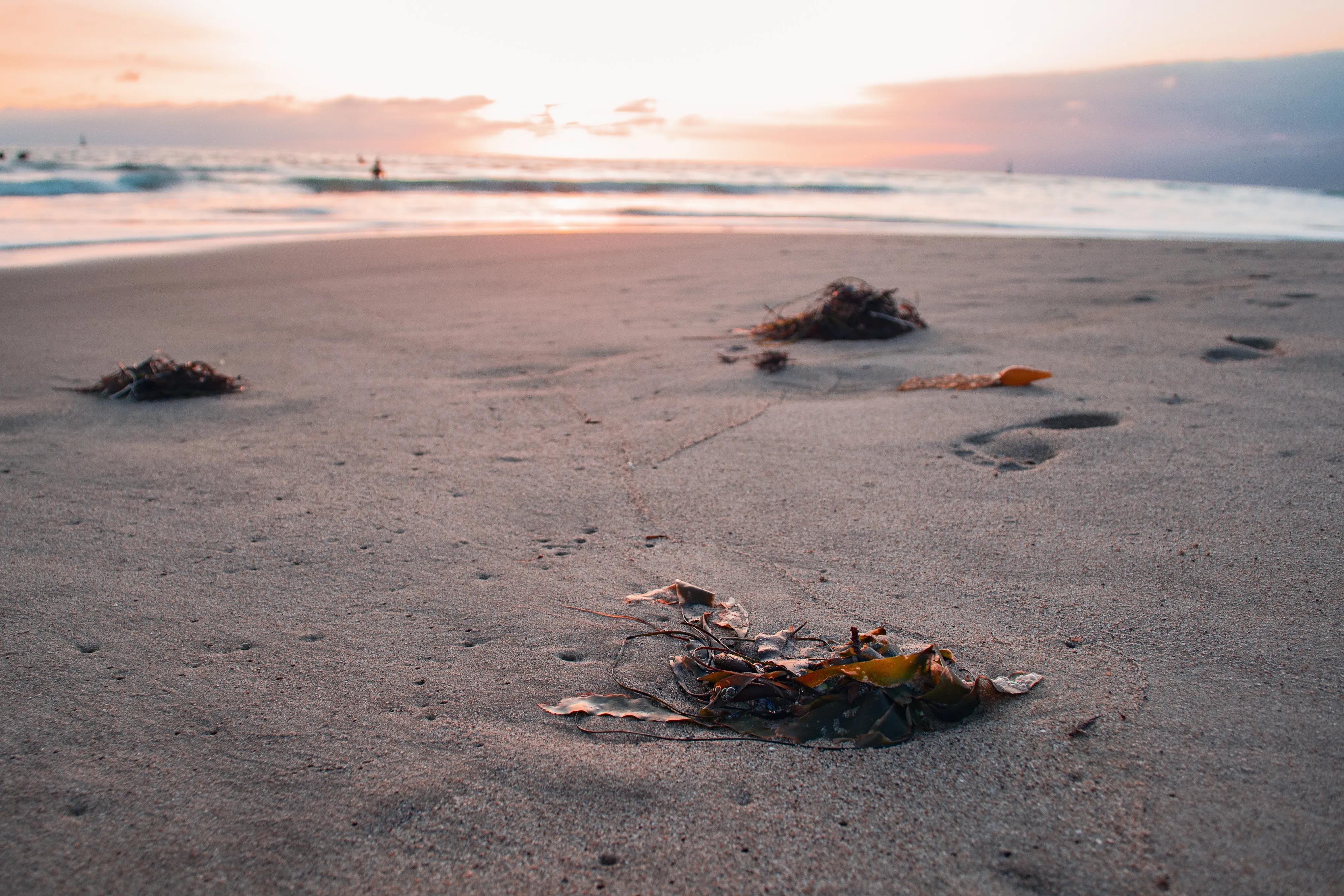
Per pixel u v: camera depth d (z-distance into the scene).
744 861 1.41
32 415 4.02
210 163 30.02
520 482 3.14
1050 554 2.46
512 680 1.95
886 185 32.06
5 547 2.62
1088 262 8.92
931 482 3.03
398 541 2.66
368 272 8.66
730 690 1.84
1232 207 24.58
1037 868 1.38
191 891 1.38
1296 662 1.90
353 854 1.45
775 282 7.87
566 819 1.51
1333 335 4.91
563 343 5.44
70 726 1.78
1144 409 3.70
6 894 1.36
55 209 15.02
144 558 2.55
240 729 1.78
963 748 1.67
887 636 2.08
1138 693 1.82
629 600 2.29
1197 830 1.44
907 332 5.42
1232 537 2.50
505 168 39.34
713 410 3.96
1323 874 1.35
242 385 4.49
